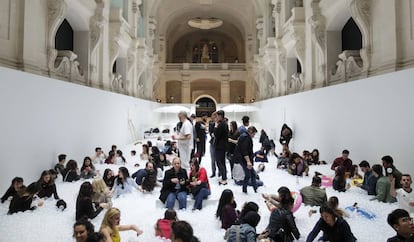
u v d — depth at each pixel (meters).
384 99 7.20
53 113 8.09
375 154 7.57
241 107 22.16
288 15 16.81
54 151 8.12
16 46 8.05
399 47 7.92
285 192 4.31
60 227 4.88
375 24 9.01
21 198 5.45
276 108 16.89
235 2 28.83
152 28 24.12
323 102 10.56
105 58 13.91
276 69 19.28
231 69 32.16
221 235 4.68
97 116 11.23
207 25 32.41
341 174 6.78
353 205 5.55
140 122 18.38
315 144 11.23
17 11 8.07
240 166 6.72
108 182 6.89
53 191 6.20
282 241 4.07
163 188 6.07
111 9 14.44
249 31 29.94
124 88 17.78
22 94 6.77
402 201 5.23
